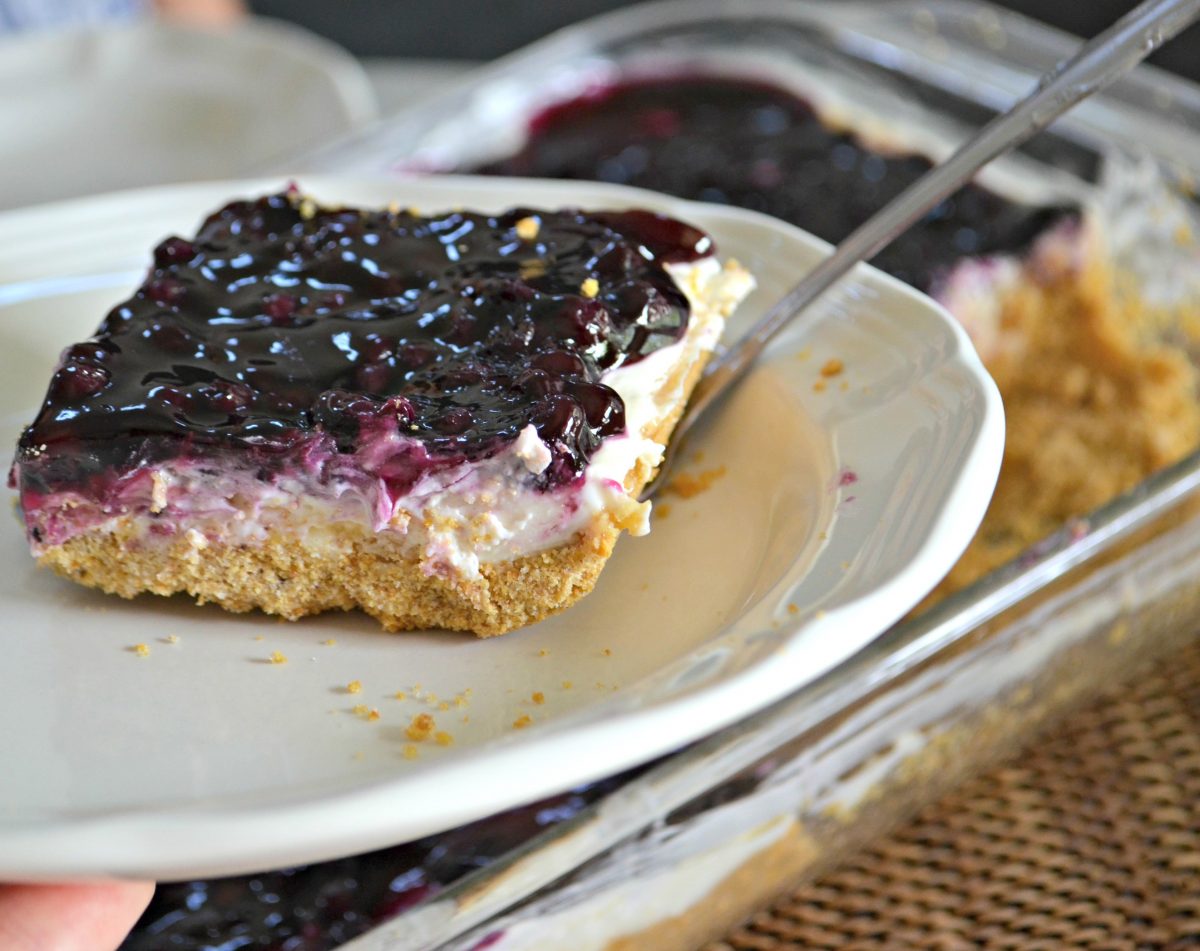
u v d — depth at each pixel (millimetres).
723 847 277
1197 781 310
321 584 280
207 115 547
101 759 255
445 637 279
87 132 550
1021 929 290
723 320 303
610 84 508
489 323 281
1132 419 398
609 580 284
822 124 486
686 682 241
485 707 265
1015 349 427
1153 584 313
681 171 470
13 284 334
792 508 279
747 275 308
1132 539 304
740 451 295
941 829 306
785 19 516
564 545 275
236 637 278
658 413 289
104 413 271
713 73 512
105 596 285
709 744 272
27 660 273
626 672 269
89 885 258
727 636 250
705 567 282
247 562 279
